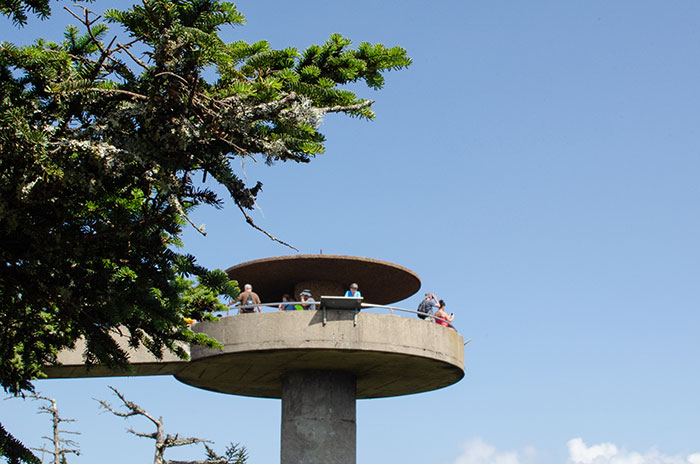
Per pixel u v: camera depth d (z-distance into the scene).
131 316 6.72
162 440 18.94
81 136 5.04
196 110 5.23
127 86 5.33
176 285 6.34
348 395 20.02
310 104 5.47
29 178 4.98
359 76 6.64
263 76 6.02
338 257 20.47
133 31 5.12
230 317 18.58
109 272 6.14
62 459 11.34
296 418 19.52
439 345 19.12
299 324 18.09
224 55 5.08
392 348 18.25
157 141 5.14
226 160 5.81
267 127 5.89
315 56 6.39
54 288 6.10
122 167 5.06
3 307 6.43
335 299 17.94
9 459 5.65
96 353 7.03
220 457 18.81
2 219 5.16
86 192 5.20
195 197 5.61
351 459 19.48
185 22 5.07
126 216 5.68
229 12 5.14
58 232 5.47
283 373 20.33
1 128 4.70
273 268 20.77
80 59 5.50
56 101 5.27
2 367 6.85
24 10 5.09
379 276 21.44
